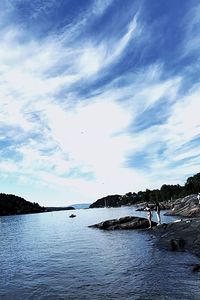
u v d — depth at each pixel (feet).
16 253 100.58
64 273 67.05
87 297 49.96
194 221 109.81
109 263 74.28
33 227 240.53
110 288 53.98
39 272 69.56
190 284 53.16
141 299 47.14
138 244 101.14
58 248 105.09
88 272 66.44
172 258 74.74
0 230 224.33
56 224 262.06
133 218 166.81
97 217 339.98
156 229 126.62
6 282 62.49
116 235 132.36
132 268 67.51
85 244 110.22
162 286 52.95
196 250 79.20
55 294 52.65
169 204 434.30
